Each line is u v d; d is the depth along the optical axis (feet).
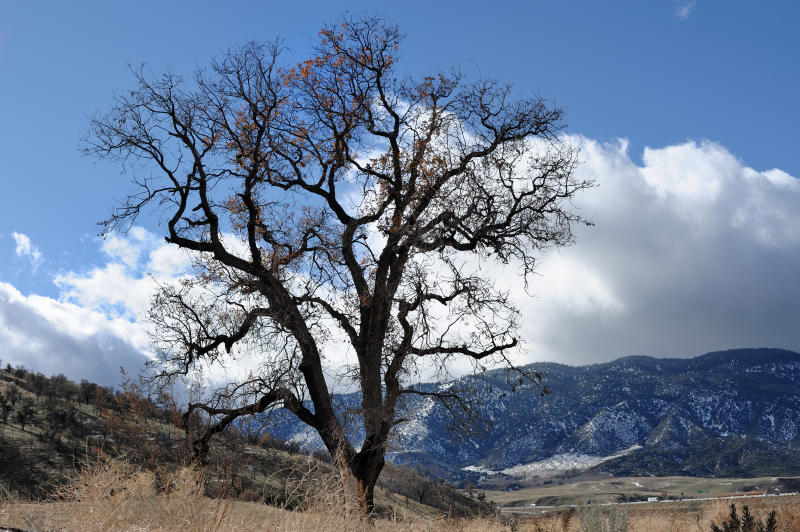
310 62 65.98
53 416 188.34
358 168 67.26
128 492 22.88
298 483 26.17
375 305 64.59
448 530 36.86
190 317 63.72
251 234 63.93
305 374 62.03
